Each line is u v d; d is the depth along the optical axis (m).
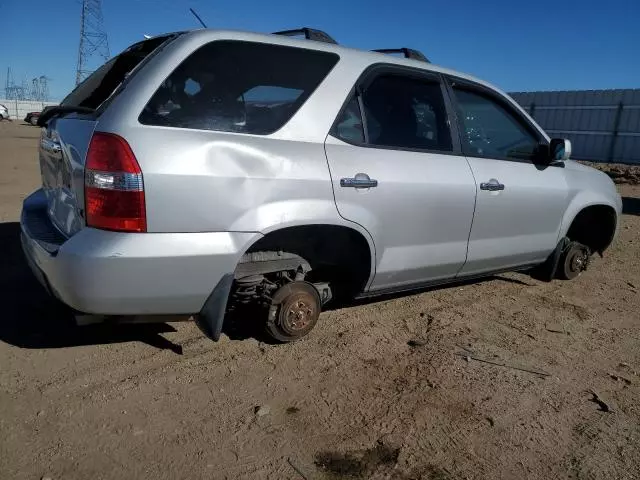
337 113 3.32
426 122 3.85
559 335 4.04
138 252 2.64
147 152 2.65
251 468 2.45
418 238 3.69
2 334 3.55
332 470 2.46
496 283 5.17
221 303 2.90
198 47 2.93
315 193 3.12
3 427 2.62
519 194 4.26
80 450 2.50
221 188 2.80
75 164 2.79
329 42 3.60
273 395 3.02
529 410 3.00
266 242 3.24
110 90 3.14
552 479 2.47
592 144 25.20
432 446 2.66
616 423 2.92
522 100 27.70
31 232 3.16
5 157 13.84
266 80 3.12
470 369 3.41
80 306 2.70
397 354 3.57
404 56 4.00
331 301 4.39
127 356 3.35
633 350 3.85
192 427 2.71
